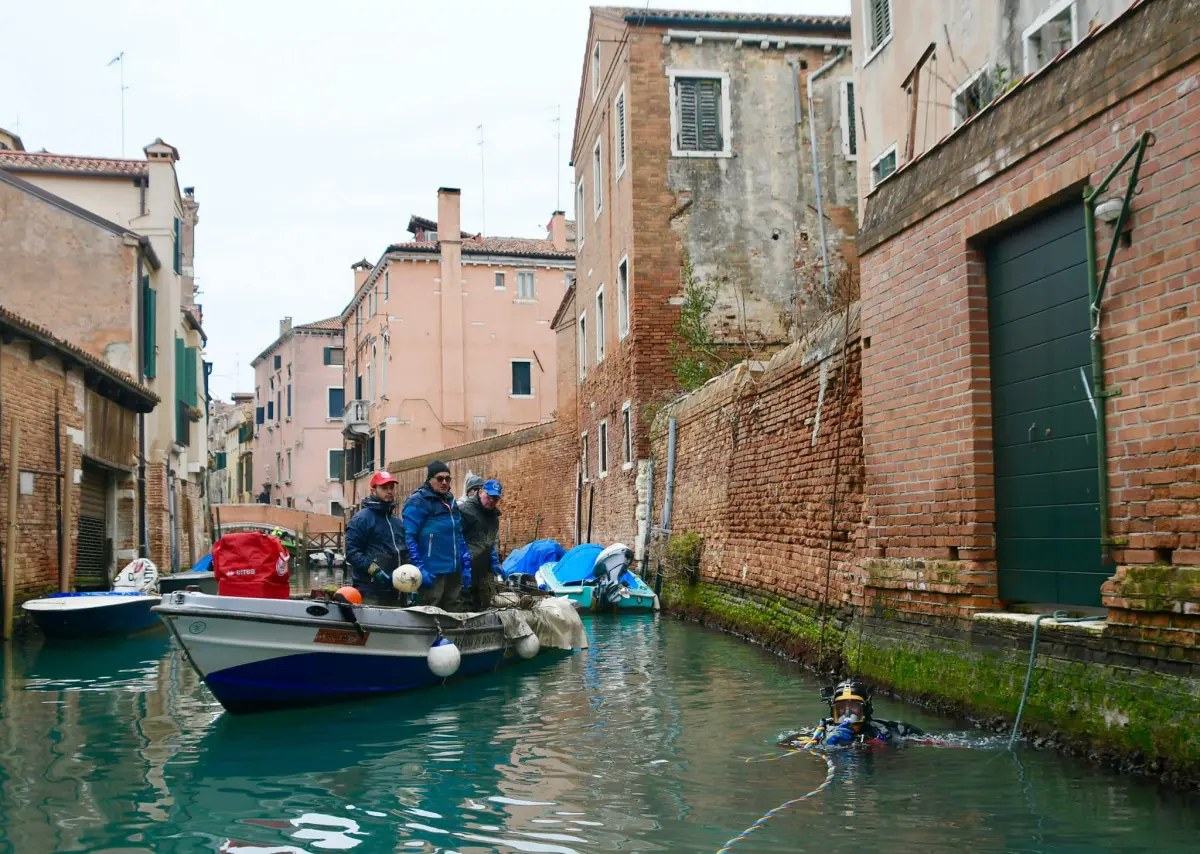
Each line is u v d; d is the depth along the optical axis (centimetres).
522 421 4088
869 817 504
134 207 2478
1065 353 650
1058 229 658
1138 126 564
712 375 2066
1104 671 576
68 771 646
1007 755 614
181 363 2689
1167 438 541
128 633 1461
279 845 489
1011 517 713
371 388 4425
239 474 6969
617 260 2277
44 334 1426
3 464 1352
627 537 2188
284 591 904
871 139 1436
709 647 1268
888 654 838
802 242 2156
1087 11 948
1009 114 691
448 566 1041
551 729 764
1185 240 530
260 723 809
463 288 4081
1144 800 505
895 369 845
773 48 2178
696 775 605
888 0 1386
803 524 1153
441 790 586
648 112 2139
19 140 2762
